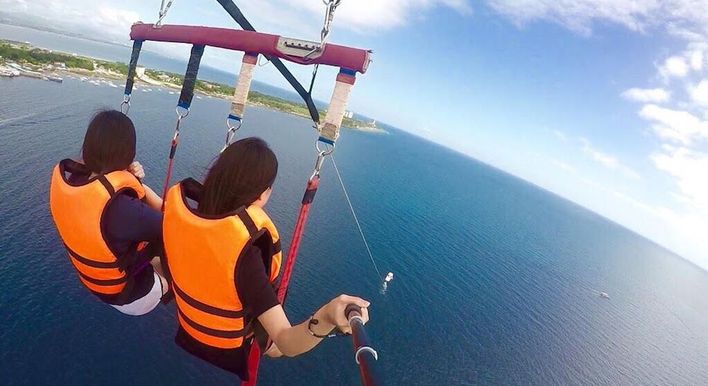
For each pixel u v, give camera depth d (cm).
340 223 10019
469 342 6731
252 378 296
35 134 8219
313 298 6341
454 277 9300
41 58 14862
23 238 5209
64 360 3872
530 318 8669
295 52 305
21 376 3600
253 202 245
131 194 324
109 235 308
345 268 7638
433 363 5831
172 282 271
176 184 276
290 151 15288
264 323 223
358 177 16475
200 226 235
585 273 15050
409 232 11438
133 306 357
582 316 10075
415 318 6838
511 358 6744
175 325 4753
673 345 10412
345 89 284
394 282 7781
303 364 4775
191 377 4153
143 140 10112
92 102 11681
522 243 16012
